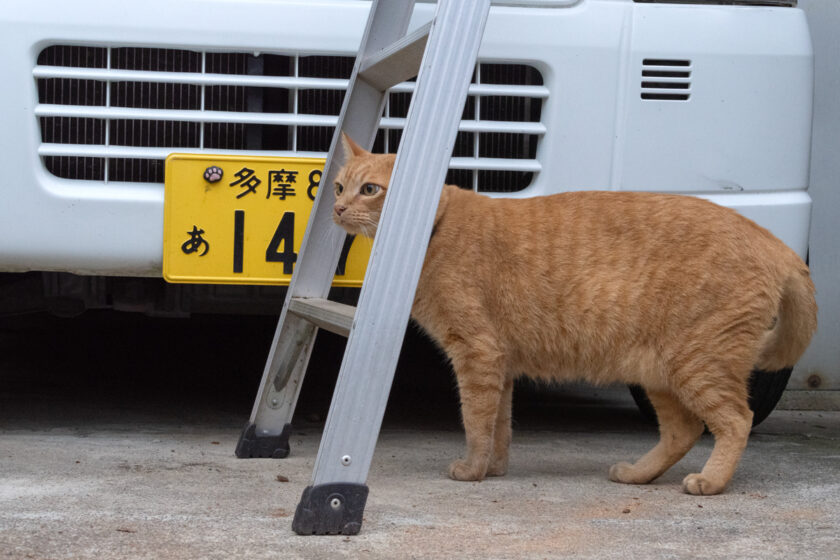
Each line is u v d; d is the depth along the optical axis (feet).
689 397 8.66
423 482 8.82
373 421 7.07
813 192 14.46
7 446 9.78
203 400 13.69
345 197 8.93
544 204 9.17
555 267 8.84
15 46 9.27
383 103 9.59
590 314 8.79
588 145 10.00
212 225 9.58
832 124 14.35
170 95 9.75
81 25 9.34
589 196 9.21
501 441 9.24
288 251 9.72
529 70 10.07
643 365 8.79
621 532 7.16
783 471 9.63
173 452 9.88
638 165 10.04
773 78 10.16
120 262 9.67
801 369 14.71
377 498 8.11
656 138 10.03
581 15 9.89
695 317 8.56
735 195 10.19
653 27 9.97
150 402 13.35
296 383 9.87
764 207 10.19
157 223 9.61
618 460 10.21
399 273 7.18
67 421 11.68
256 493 8.16
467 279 8.74
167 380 15.34
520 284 8.85
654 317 8.66
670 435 9.03
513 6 9.80
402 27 9.50
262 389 9.74
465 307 8.72
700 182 10.12
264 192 9.64
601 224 8.95
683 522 7.48
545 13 9.84
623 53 9.95
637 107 9.98
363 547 6.66
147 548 6.50
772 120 10.19
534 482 8.96
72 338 19.16
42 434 10.68
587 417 13.52
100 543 6.59
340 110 10.16
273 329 20.44
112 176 9.77
